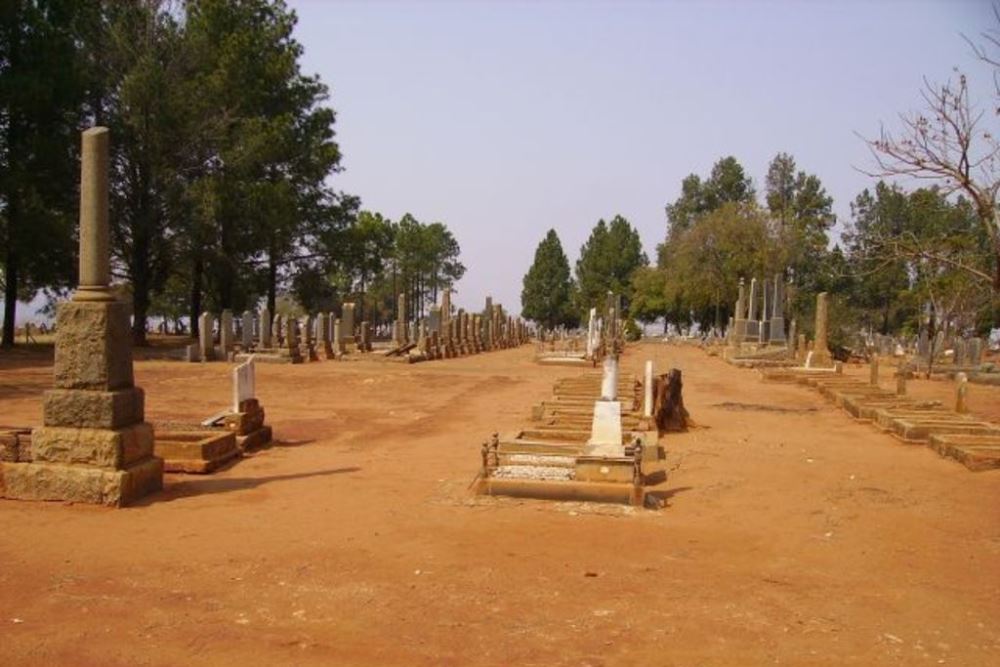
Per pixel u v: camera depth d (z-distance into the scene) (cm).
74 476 880
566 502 926
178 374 2878
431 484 1027
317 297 5378
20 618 557
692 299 7338
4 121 3562
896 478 1139
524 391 2458
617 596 618
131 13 4122
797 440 1515
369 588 626
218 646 513
